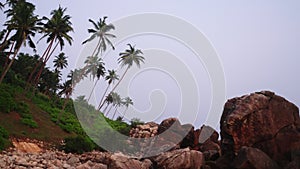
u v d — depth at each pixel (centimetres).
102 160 1714
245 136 1463
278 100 1560
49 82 6550
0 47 4069
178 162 1428
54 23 4262
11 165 1527
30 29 3919
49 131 3500
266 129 1463
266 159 1342
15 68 5825
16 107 3594
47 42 4409
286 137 1450
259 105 1516
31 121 3422
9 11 4338
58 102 5512
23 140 2753
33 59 6475
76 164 1819
